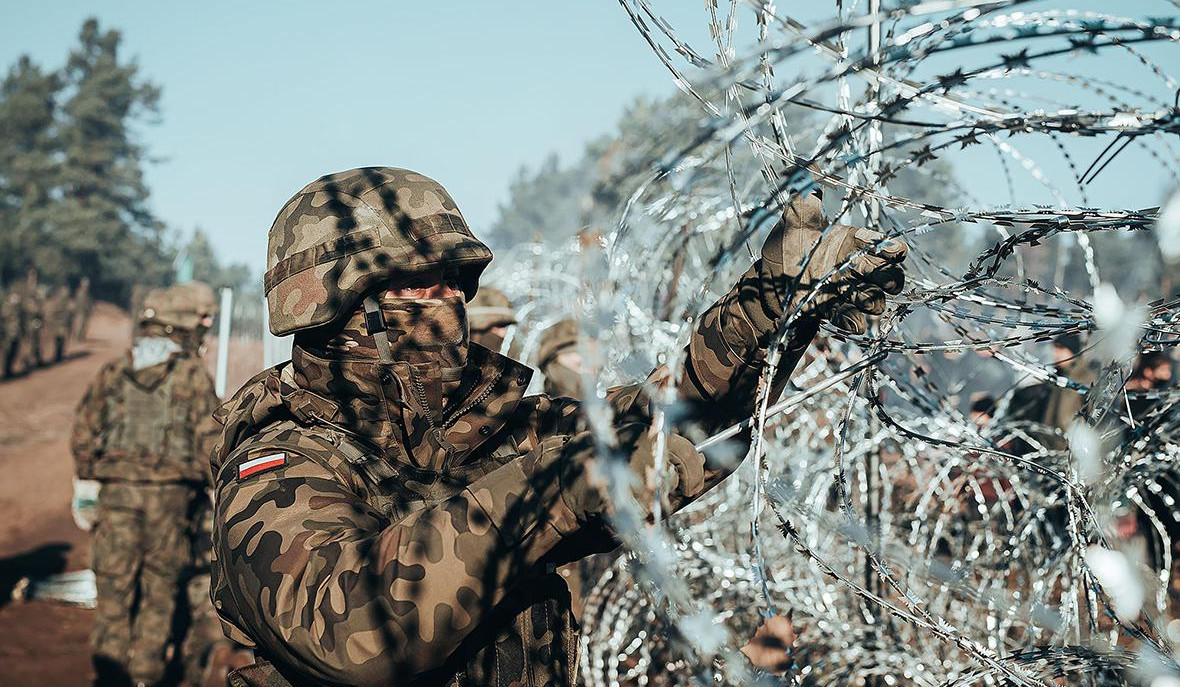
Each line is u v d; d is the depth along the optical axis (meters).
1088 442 1.25
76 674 5.64
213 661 5.54
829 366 1.65
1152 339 1.21
